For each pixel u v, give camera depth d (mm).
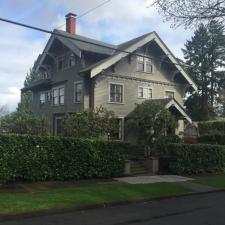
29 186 17453
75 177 20141
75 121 24500
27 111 29188
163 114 28391
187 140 34781
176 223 11711
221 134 35125
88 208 14055
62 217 12461
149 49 34875
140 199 16094
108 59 31094
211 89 58312
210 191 19766
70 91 33719
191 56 52688
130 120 29047
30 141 18344
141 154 28438
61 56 35562
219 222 11945
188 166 25969
